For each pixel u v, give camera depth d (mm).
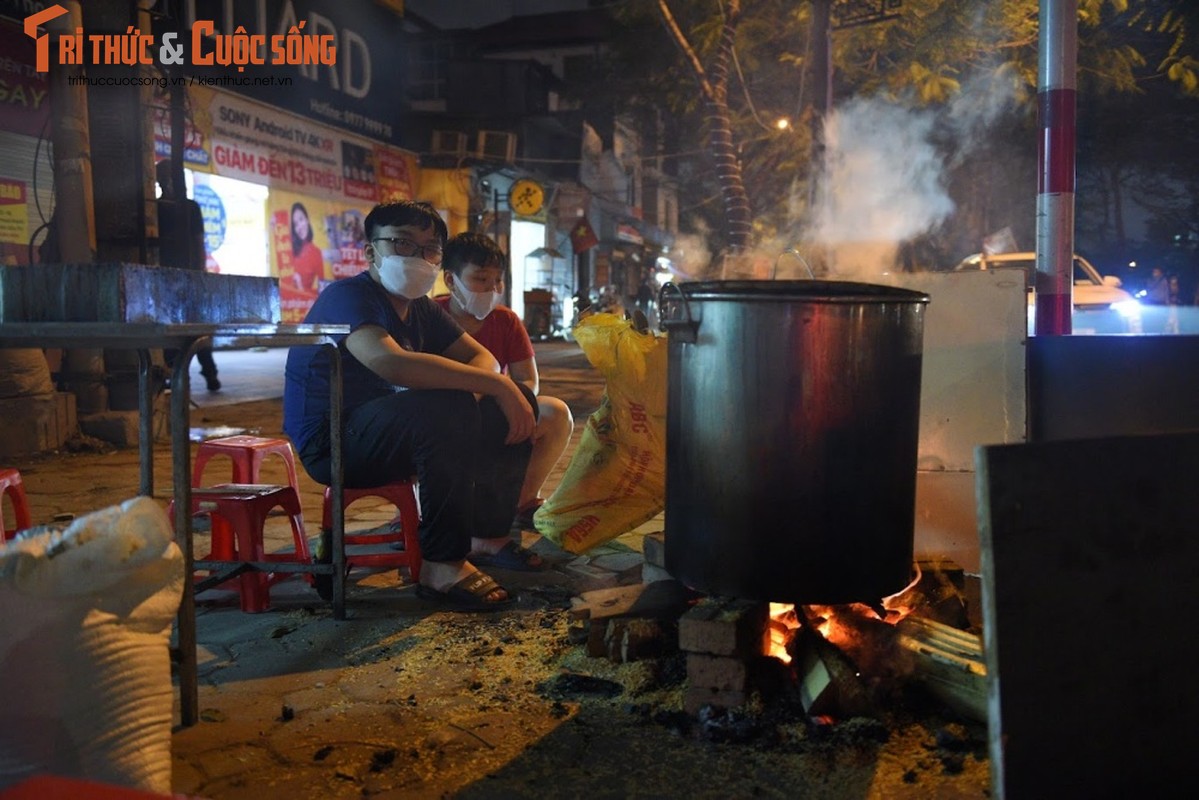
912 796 2160
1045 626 1714
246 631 3307
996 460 1667
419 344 3779
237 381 13875
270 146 16203
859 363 2482
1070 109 4453
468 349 3961
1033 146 16484
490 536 4121
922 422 3721
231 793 2188
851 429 2496
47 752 1812
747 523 2543
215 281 2773
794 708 2555
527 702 2688
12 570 1801
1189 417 3383
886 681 2598
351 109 18625
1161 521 1839
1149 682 1834
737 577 2574
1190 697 1882
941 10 11273
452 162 21281
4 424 7008
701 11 11602
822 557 2520
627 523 3771
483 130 21219
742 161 14641
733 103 14773
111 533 1910
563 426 4781
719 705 2547
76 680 1840
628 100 18609
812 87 8648
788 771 2277
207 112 14531
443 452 3457
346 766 2316
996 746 1666
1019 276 3596
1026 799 1694
